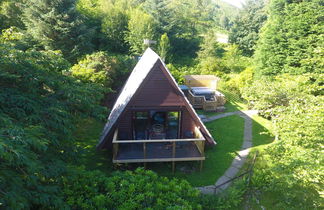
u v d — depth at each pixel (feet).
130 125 37.11
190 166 35.86
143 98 34.88
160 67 33.27
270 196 28.99
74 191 18.47
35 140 13.56
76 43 81.30
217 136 48.73
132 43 113.70
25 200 12.35
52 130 21.08
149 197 18.93
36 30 74.69
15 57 20.77
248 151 42.09
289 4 69.72
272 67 76.02
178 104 35.83
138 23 113.09
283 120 33.86
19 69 20.36
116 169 33.73
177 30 135.13
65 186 18.79
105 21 110.83
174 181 21.85
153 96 34.96
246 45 145.28
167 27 129.90
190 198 21.35
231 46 135.64
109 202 17.69
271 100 49.11
